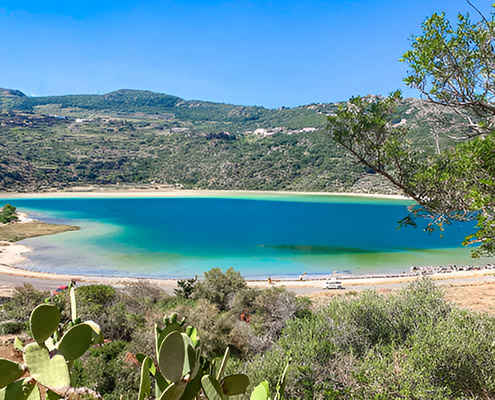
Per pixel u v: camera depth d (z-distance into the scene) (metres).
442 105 6.18
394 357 7.59
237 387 1.85
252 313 19.33
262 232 90.69
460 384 6.72
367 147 6.84
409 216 6.86
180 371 1.50
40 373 1.41
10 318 18.52
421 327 8.88
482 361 6.92
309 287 39.81
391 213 122.50
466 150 5.77
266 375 7.36
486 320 8.80
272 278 47.62
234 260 60.62
